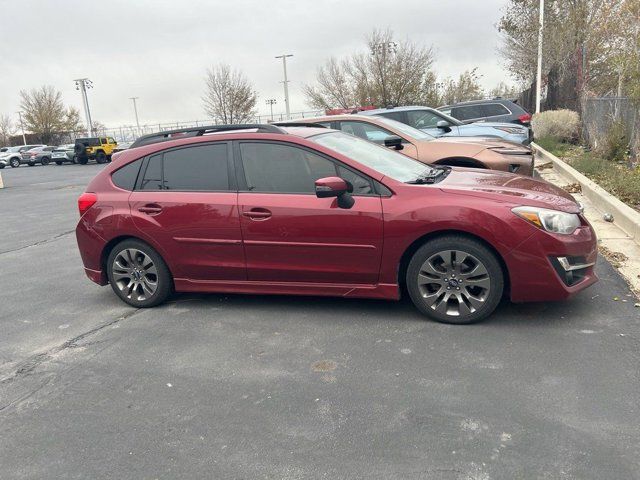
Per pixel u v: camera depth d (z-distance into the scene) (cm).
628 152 1138
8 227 1141
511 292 434
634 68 1034
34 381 407
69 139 6700
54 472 300
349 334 447
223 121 5097
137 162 538
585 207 805
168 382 391
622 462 276
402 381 367
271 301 536
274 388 371
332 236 465
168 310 535
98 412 358
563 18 2208
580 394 338
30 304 588
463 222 429
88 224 546
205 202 501
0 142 7412
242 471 288
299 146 485
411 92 3775
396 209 447
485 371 372
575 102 1811
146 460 304
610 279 522
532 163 766
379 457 291
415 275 453
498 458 284
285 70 4488
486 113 1600
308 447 304
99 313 544
